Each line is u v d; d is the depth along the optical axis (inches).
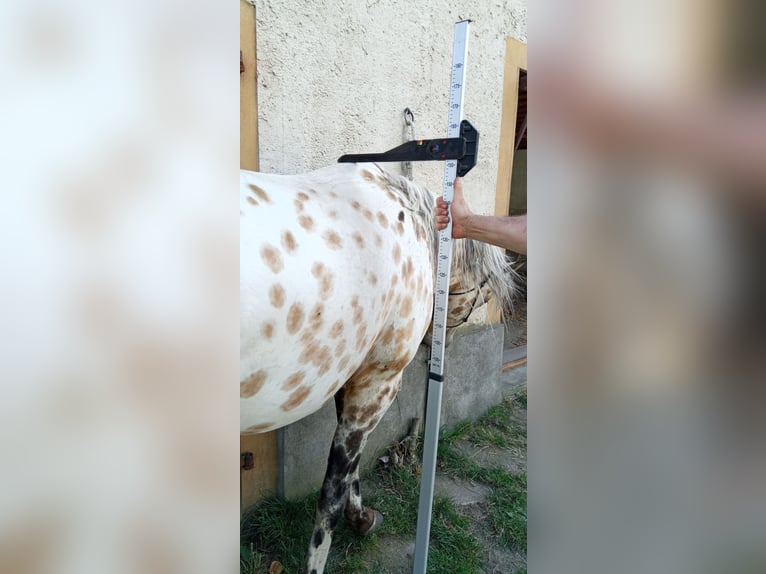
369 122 78.5
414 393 92.6
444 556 68.6
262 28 61.7
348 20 72.2
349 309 43.9
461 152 45.1
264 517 68.7
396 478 84.6
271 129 64.7
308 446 74.4
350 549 68.0
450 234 52.1
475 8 95.8
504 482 85.9
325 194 47.2
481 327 108.4
